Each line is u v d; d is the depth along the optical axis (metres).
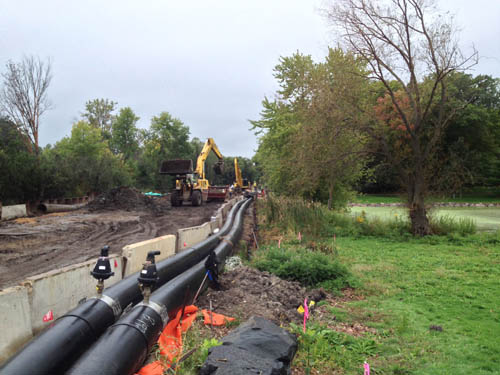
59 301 4.60
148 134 73.50
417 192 15.13
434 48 14.27
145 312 3.76
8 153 25.52
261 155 29.31
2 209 17.67
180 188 28.91
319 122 15.57
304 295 6.79
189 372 3.36
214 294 6.20
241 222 16.75
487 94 49.28
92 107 73.31
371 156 17.88
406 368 4.01
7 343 3.64
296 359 4.04
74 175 31.91
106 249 3.97
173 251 8.13
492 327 5.30
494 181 50.62
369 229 15.71
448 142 45.53
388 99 16.62
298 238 12.98
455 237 13.90
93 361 2.85
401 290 7.34
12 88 32.28
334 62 16.31
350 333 5.13
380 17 14.39
